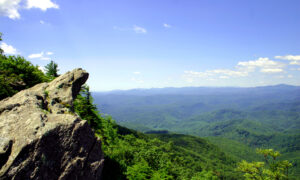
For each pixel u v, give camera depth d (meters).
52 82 14.33
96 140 10.39
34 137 6.94
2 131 6.93
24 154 6.44
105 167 13.39
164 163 21.34
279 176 22.17
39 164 6.68
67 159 7.80
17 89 20.36
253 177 24.34
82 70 16.48
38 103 9.81
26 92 10.39
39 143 6.93
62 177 7.34
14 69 24.95
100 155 10.33
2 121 7.48
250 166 24.78
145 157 20.95
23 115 8.18
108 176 12.39
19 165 6.15
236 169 26.34
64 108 11.42
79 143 8.69
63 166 7.55
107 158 14.67
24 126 7.40
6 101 9.59
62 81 14.23
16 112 8.35
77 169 8.11
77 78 15.27
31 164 6.46
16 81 21.97
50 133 7.48
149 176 14.45
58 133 7.86
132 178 13.11
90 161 9.22
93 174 9.15
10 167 5.96
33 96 10.25
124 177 13.26
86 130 9.53
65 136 8.09
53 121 8.33
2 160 6.05
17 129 7.19
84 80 16.34
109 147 20.55
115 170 13.48
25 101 9.34
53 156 7.33
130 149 21.00
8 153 6.26
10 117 7.82
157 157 21.70
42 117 8.25
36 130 7.25
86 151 9.05
